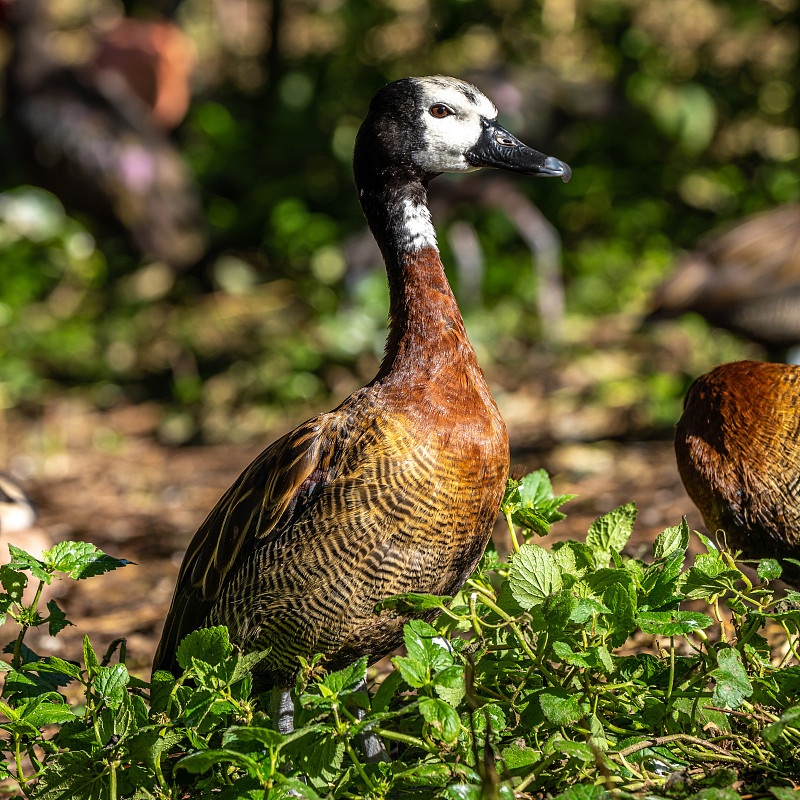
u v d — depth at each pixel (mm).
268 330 15820
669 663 5164
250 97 20953
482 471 5117
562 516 5746
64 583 9148
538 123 15945
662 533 5324
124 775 4652
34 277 16562
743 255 11625
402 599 4676
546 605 4781
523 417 13125
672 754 4680
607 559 5422
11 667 4945
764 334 11477
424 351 5242
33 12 18203
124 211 17516
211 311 16875
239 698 4746
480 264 15367
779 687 4883
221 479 12320
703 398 6031
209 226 18438
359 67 19375
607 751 4645
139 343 16406
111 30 19031
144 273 18078
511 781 4477
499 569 5762
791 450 5750
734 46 19047
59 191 17875
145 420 14547
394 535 5023
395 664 4355
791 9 18078
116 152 17516
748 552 5996
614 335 15133
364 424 5133
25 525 7535
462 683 4535
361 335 14438
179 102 19109
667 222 17125
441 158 5699
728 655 4652
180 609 5633
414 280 5430
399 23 20094
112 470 12844
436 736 4719
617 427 12469
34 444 13594
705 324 12844
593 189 17141
